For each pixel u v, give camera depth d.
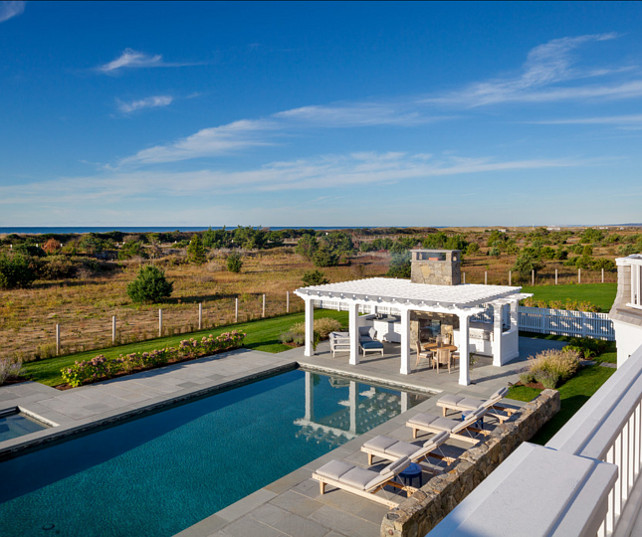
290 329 20.62
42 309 25.84
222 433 10.96
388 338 19.34
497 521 1.26
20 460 9.67
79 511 7.82
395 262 37.03
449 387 13.52
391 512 5.95
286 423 11.55
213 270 42.22
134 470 9.21
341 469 7.96
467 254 54.03
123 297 29.78
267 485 8.31
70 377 13.66
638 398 2.44
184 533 6.96
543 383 13.09
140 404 12.21
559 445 1.78
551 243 66.31
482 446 7.87
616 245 57.31
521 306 21.19
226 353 17.55
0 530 7.30
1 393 13.20
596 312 19.70
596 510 1.36
